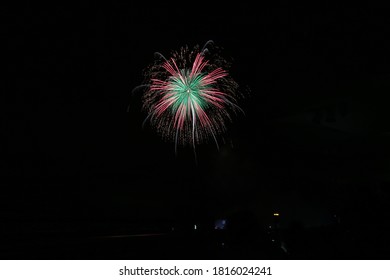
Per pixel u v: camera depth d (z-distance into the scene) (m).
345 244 6.21
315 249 6.40
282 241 6.91
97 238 8.99
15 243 8.54
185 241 7.96
